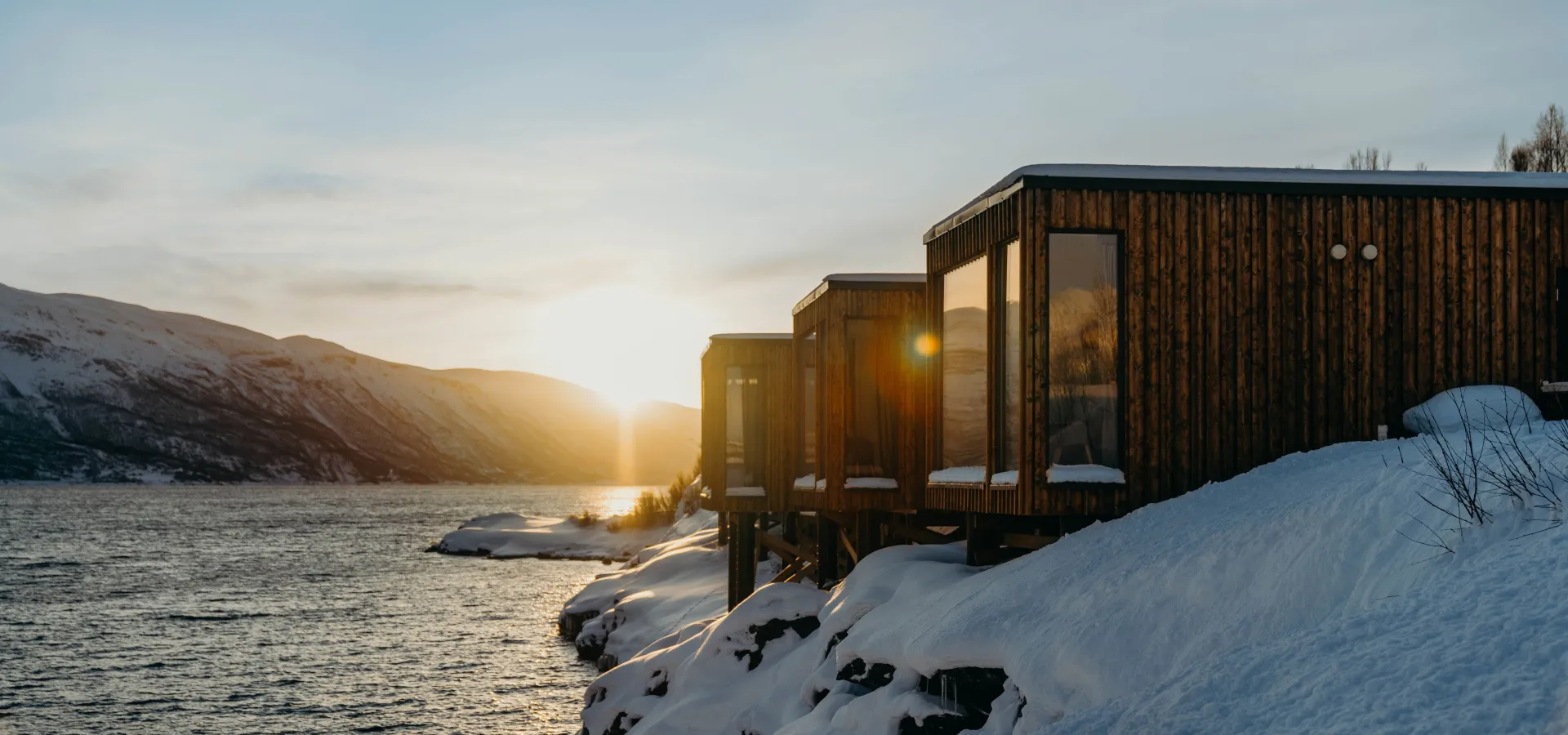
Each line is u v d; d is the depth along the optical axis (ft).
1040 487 32.42
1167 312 33.27
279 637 103.65
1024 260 32.78
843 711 29.58
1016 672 24.20
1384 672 16.30
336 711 72.38
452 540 209.05
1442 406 32.91
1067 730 19.22
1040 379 32.53
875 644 31.37
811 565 59.77
